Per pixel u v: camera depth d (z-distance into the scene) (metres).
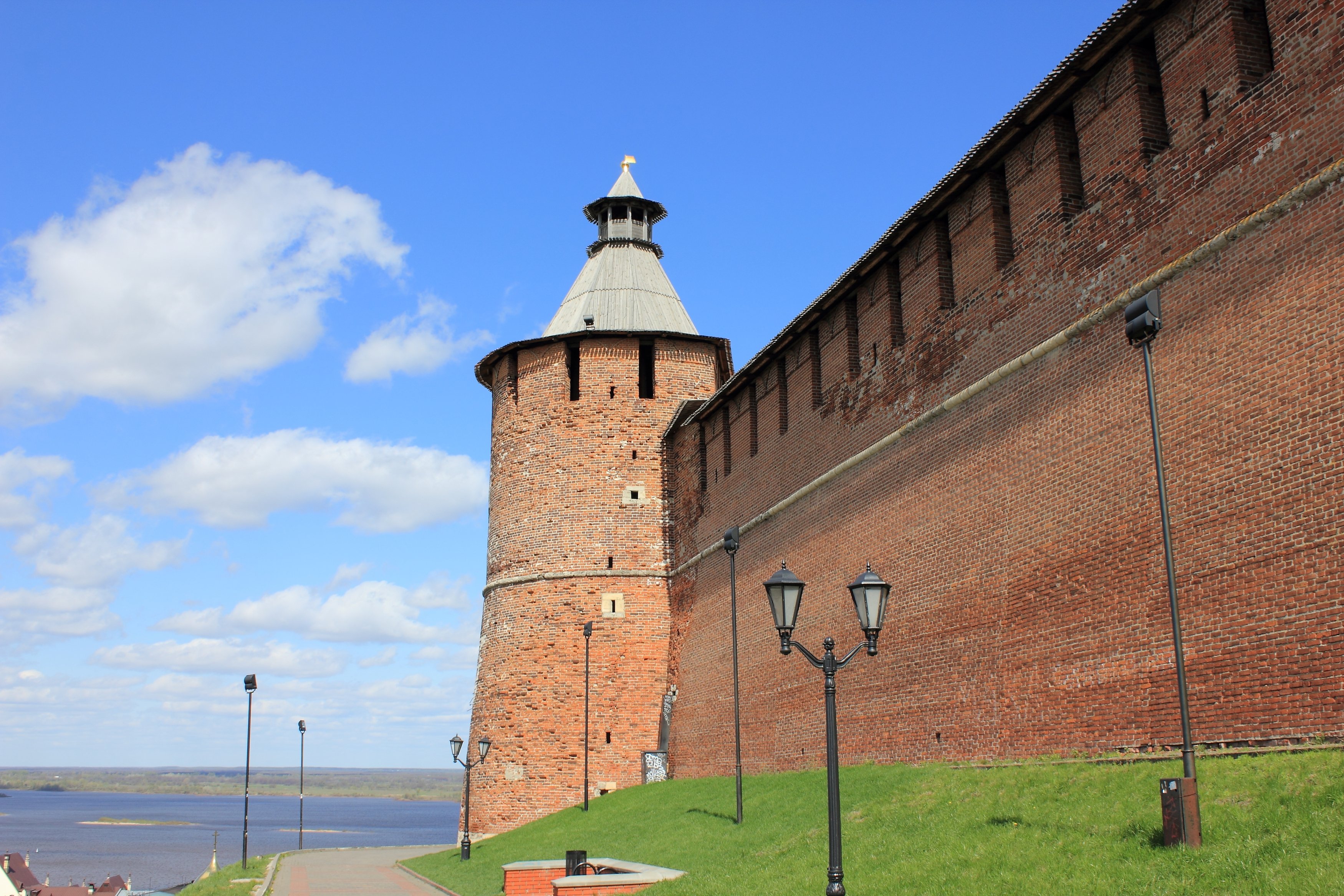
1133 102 18.48
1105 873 12.12
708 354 41.38
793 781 25.12
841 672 26.28
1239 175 16.19
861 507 26.22
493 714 38.94
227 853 129.25
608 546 39.25
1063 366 19.53
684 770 35.59
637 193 44.94
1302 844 10.99
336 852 47.00
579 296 43.75
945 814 16.88
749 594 32.19
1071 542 18.80
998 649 20.45
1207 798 12.88
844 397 27.59
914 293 24.92
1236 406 15.68
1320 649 13.89
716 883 17.44
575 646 38.44
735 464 34.28
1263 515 15.00
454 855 33.69
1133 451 17.61
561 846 28.11
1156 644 16.62
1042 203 20.69
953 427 22.75
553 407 40.59
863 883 14.82
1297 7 15.41
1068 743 18.27
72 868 111.31
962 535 22.05
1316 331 14.55
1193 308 16.70
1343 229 14.36
